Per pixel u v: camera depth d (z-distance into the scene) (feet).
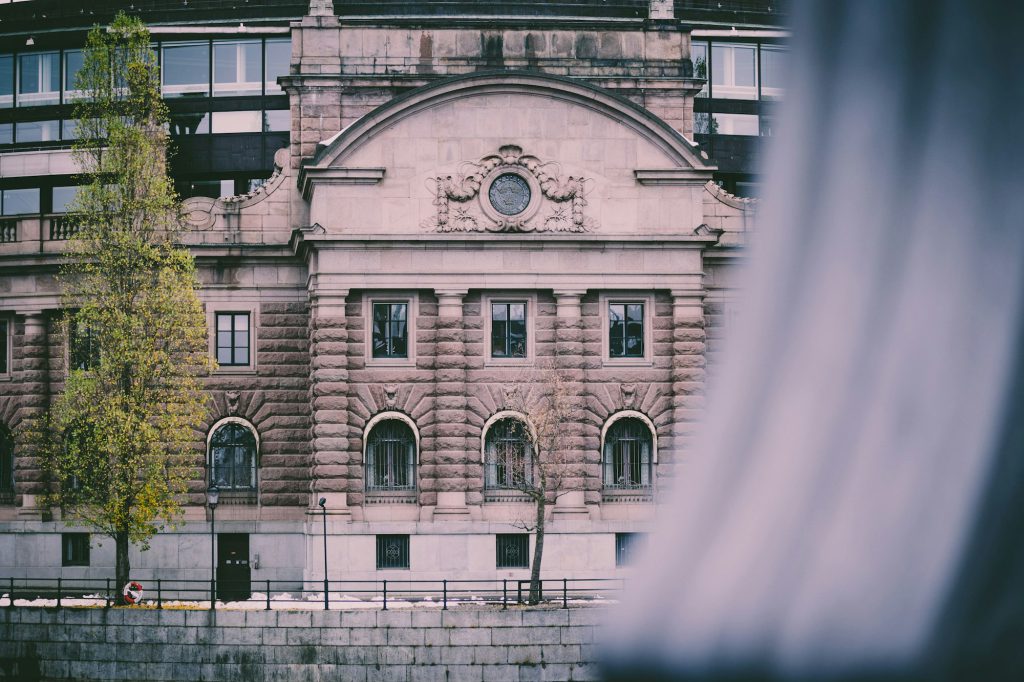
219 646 135.23
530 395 161.38
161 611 136.77
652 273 168.96
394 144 166.81
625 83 176.35
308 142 176.35
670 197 169.17
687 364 168.96
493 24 176.24
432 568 164.14
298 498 175.11
